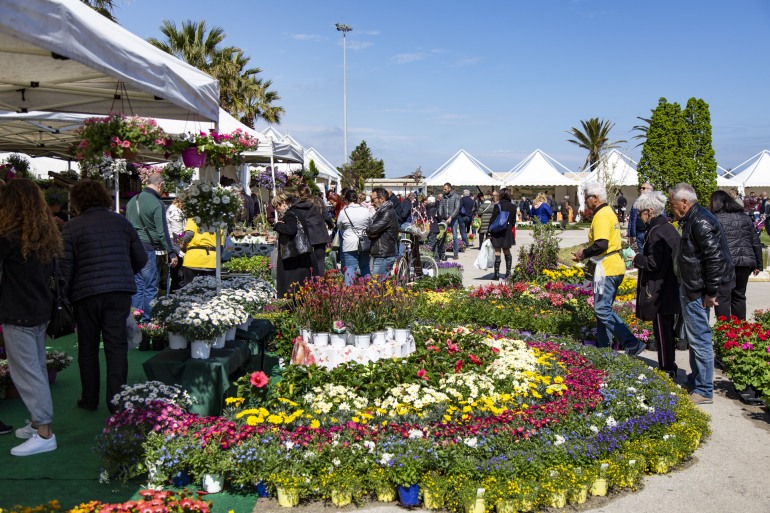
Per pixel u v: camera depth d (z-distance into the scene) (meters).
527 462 4.26
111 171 7.61
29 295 4.52
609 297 7.41
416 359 5.96
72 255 5.15
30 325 4.55
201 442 4.28
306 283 7.05
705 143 24.70
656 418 5.12
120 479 4.31
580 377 5.92
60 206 12.38
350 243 10.84
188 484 4.34
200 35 36.84
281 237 8.85
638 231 14.62
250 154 16.05
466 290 11.73
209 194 6.16
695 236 6.04
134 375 6.73
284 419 4.68
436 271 13.38
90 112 7.05
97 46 4.15
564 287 11.02
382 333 6.25
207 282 6.69
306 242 8.85
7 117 11.74
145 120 5.25
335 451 4.25
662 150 24.47
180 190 6.38
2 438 5.03
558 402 5.15
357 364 5.76
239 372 6.20
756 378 6.08
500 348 6.69
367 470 4.23
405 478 4.07
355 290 6.51
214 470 4.17
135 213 8.52
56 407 5.73
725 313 8.02
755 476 4.62
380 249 10.40
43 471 4.42
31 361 4.64
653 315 6.89
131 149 5.16
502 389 5.42
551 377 5.89
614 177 40.03
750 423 5.74
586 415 5.06
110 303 5.23
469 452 4.34
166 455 4.17
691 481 4.55
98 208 5.34
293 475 4.11
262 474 4.15
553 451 4.36
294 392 5.33
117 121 5.07
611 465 4.41
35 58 5.25
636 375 6.14
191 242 8.91
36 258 4.52
